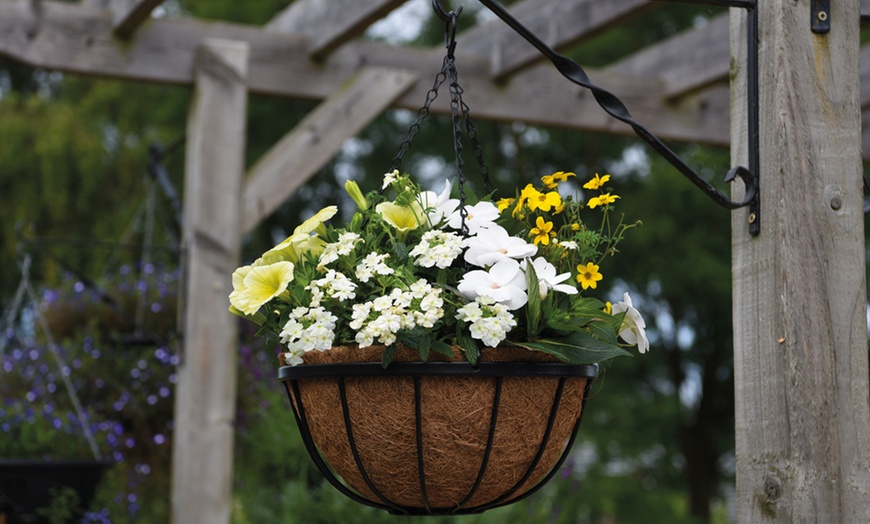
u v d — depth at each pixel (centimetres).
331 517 393
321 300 137
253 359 431
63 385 409
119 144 933
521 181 888
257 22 873
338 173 949
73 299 443
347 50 404
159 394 420
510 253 137
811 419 155
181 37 371
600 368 152
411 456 134
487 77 420
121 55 362
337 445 139
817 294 158
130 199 858
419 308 131
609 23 363
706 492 985
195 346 335
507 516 404
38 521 329
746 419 163
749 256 164
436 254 135
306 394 141
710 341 938
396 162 150
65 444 369
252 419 430
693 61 430
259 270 141
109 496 409
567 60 152
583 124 436
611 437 877
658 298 884
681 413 929
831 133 163
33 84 1109
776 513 156
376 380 133
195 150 347
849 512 154
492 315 132
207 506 330
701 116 452
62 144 862
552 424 138
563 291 136
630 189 868
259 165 374
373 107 391
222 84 349
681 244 816
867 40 750
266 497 422
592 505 882
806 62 163
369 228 145
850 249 161
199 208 341
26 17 352
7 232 869
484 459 134
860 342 159
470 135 150
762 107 165
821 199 160
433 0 147
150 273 438
